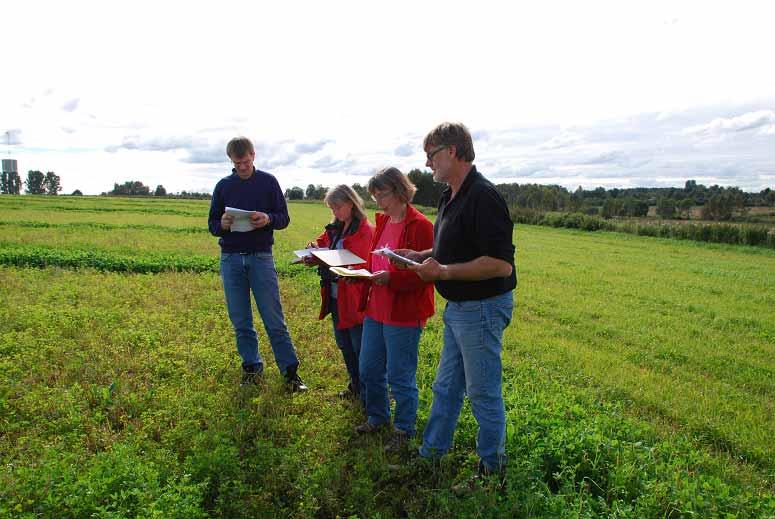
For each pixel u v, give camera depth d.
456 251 3.51
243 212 5.08
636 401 5.76
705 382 6.57
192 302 8.74
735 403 5.78
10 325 6.75
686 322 9.86
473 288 3.43
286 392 5.22
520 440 4.13
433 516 3.38
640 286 13.73
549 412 4.75
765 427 5.18
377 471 3.87
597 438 4.05
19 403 4.67
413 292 4.04
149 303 8.47
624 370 6.73
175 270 11.85
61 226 21.25
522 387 5.70
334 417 4.62
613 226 36.25
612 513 3.33
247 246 5.32
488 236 3.28
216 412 4.63
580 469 3.89
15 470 3.54
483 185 3.36
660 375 6.68
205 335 6.85
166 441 4.07
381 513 3.43
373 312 4.25
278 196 5.63
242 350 5.52
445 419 3.86
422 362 6.25
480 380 3.53
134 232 20.30
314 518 3.43
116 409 4.66
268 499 3.49
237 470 3.61
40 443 4.01
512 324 9.04
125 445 3.85
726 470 4.16
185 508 3.09
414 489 3.73
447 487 3.66
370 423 4.51
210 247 16.73
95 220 25.45
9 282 9.47
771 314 10.85
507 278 3.47
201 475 3.62
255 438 4.25
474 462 3.92
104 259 12.05
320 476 3.63
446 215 3.58
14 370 5.31
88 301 8.44
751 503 3.47
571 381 6.23
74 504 3.13
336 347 6.71
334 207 5.02
